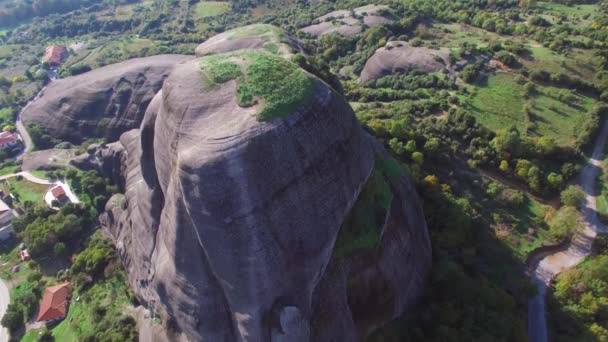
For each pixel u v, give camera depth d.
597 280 50.31
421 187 59.19
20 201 76.38
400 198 45.84
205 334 35.62
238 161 30.06
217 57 39.19
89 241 63.47
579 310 48.25
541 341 46.78
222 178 30.06
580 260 55.31
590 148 70.69
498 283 50.69
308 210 32.84
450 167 65.56
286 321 31.80
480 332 41.00
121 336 45.81
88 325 51.47
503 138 66.19
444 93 78.44
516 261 54.91
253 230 30.66
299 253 32.78
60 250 62.78
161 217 40.00
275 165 31.20
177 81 37.25
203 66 37.69
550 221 59.53
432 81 82.19
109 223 62.56
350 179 35.91
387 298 41.03
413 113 74.81
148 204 44.16
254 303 31.89
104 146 76.31
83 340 47.53
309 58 54.44
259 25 67.75
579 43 86.25
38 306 57.56
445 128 69.81
